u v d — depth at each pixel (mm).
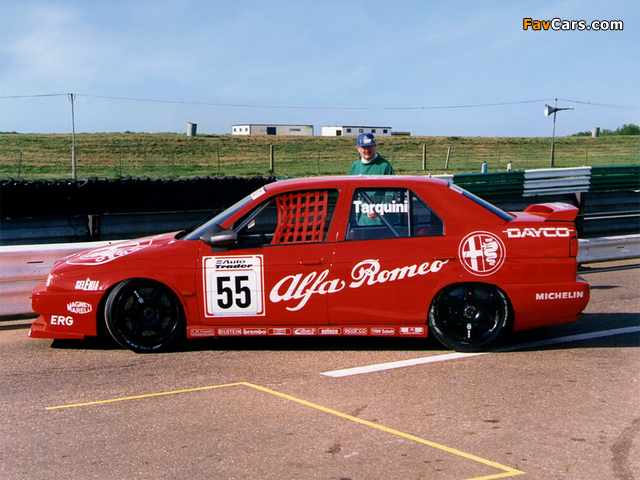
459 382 4805
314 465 3486
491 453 3613
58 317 5613
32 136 63125
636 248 10141
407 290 5445
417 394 4562
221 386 4773
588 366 5168
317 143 65875
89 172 37906
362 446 3719
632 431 3891
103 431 3984
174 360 5422
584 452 3617
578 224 10992
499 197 15141
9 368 5277
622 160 48250
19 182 12961
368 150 7434
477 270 5422
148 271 5457
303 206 5535
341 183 5566
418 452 3633
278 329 5496
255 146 60938
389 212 5523
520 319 5523
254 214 5566
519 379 4863
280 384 4801
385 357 5453
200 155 52750
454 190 5590
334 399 4477
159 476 3393
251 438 3844
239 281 5453
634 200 15320
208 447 3730
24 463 3576
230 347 5789
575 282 5512
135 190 14164
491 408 4281
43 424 4109
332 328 5500
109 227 11586
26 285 6922
